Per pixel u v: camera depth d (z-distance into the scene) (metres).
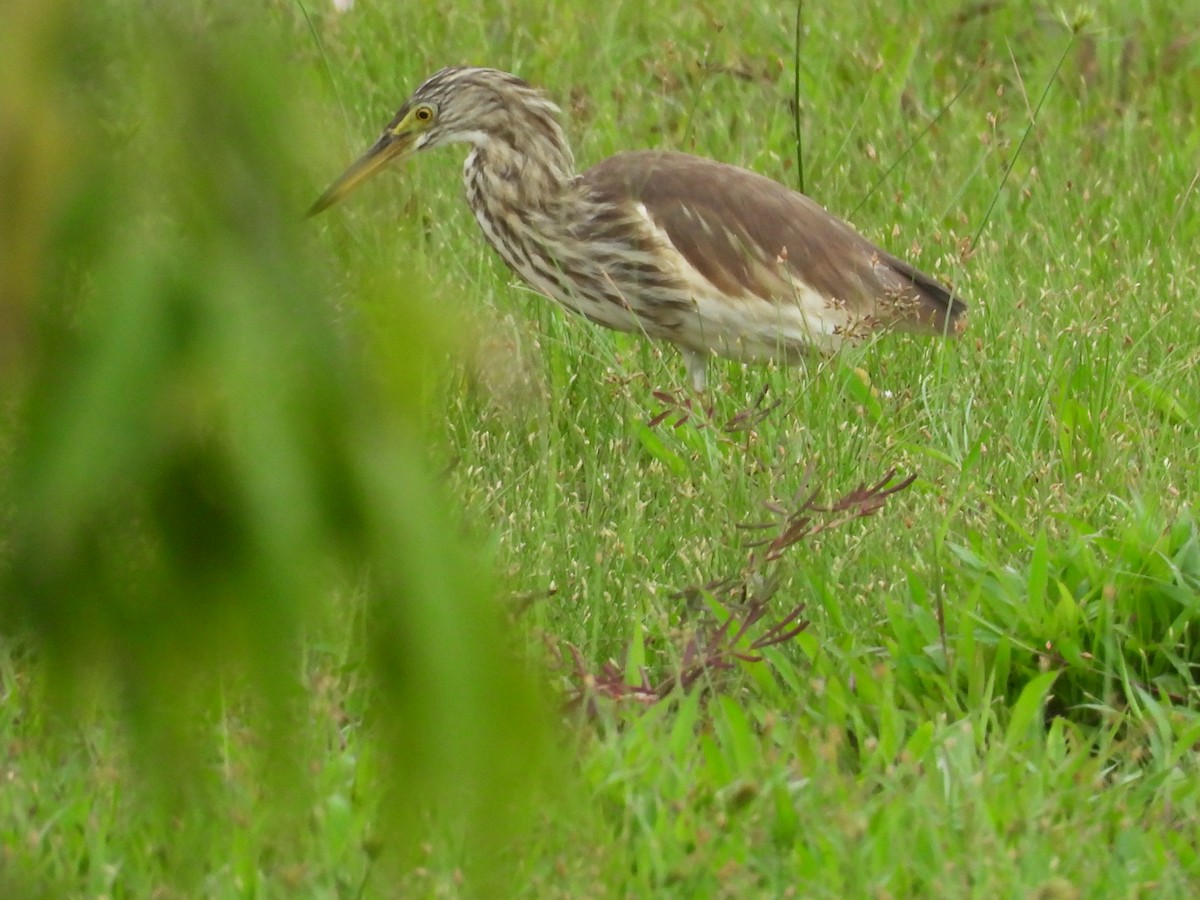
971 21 17.19
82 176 1.61
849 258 12.17
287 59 1.71
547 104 12.52
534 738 1.73
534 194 12.41
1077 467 9.93
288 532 1.65
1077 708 7.64
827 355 11.98
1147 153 15.18
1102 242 13.32
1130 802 6.69
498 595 1.77
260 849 5.51
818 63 16.52
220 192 1.66
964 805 6.21
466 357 1.80
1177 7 17.62
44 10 1.59
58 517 1.60
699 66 15.71
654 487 9.66
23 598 1.65
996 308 12.12
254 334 1.65
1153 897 5.90
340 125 1.78
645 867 5.92
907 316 11.66
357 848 5.79
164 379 1.62
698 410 9.70
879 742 6.86
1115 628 7.79
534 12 16.97
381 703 1.72
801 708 7.12
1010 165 13.62
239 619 1.67
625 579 8.38
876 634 8.03
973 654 7.62
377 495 1.69
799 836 6.26
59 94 1.60
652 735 6.82
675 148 15.15
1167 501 8.99
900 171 14.80
